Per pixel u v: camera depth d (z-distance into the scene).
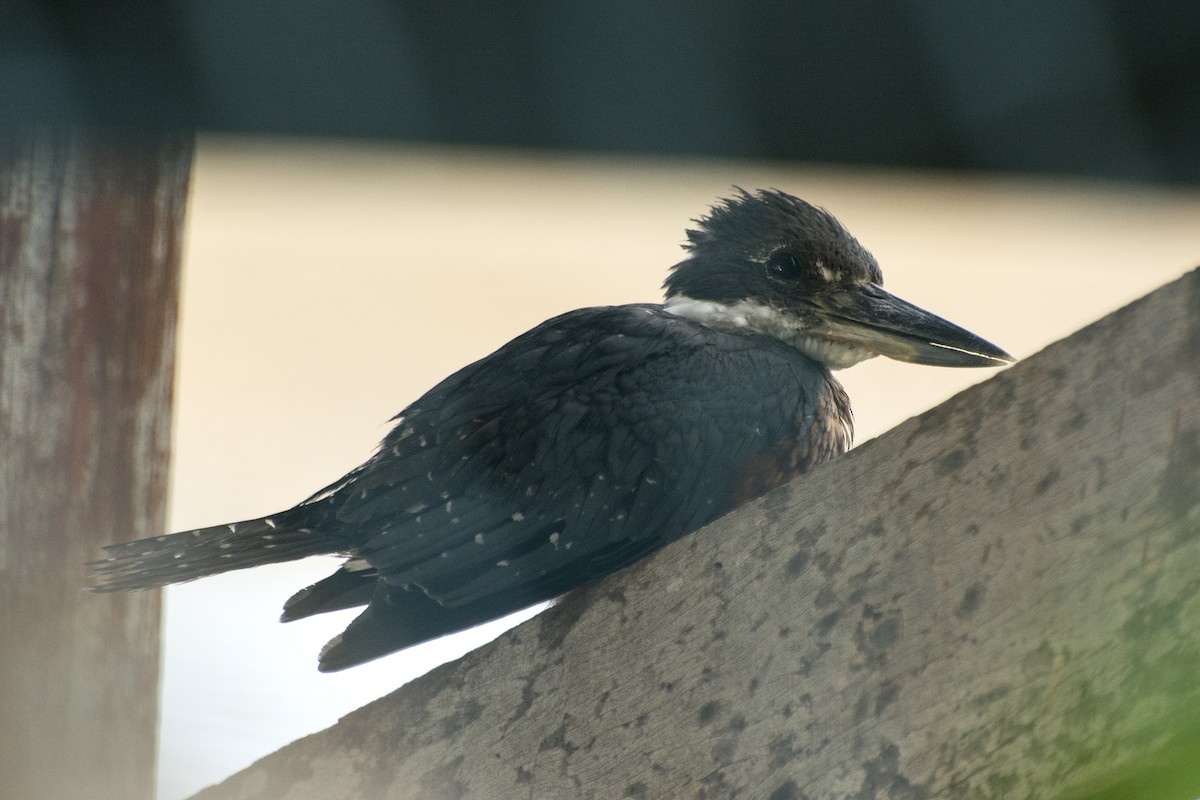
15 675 5.86
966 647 5.66
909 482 5.66
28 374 5.87
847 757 5.67
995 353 5.92
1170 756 5.64
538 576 5.84
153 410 5.89
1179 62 5.70
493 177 5.88
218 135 5.73
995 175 5.72
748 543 5.68
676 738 5.68
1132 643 5.64
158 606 5.89
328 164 5.86
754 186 5.99
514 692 5.70
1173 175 5.73
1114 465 5.64
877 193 6.08
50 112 5.71
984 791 5.66
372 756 5.71
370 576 5.86
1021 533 5.65
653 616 5.69
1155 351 5.64
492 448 5.85
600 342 5.88
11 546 5.86
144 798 5.88
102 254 5.87
